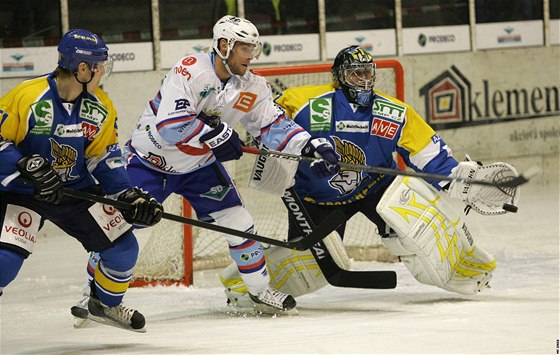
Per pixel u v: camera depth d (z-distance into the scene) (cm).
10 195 887
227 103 1097
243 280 1145
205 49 1127
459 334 977
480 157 2447
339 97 1190
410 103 2361
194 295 1336
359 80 1166
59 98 872
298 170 1205
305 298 1284
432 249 1176
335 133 1188
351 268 1541
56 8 2011
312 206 1235
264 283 1142
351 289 1340
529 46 2516
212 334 1027
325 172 1111
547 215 2014
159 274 1430
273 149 1145
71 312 1113
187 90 1066
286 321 1104
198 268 1561
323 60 2284
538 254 1588
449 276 1197
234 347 945
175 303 1275
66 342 1010
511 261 1526
